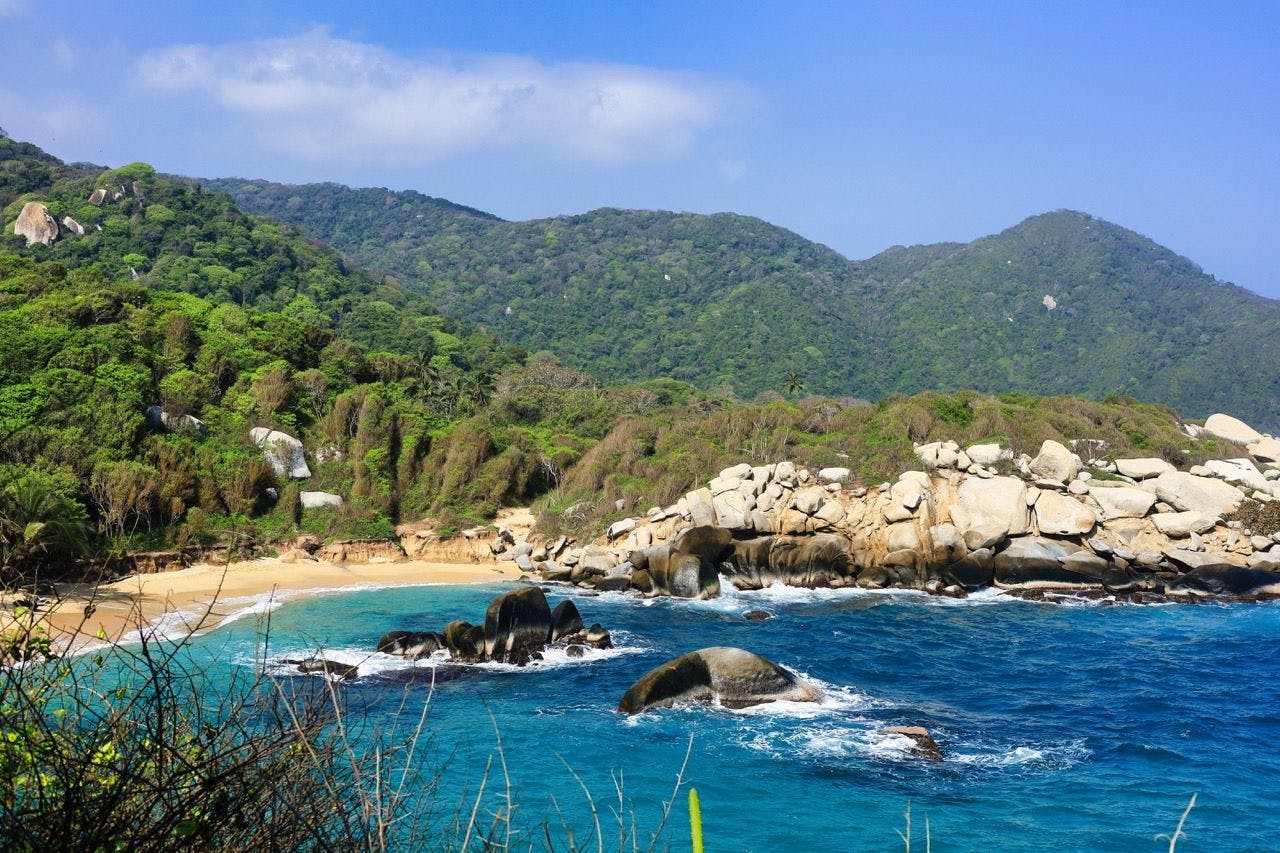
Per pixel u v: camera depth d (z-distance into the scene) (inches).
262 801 200.8
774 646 1332.4
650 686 999.6
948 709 1039.0
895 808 765.9
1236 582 1726.1
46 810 183.8
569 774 803.4
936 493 1887.3
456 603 1609.3
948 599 1721.2
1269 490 1958.7
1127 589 1744.6
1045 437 2096.5
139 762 194.9
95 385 1883.6
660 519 1921.8
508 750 856.3
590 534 1966.0
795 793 789.9
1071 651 1318.9
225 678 833.5
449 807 633.6
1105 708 1048.8
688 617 1546.5
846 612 1595.7
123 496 1678.2
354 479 2103.8
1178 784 826.2
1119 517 1846.7
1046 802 783.7
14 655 215.9
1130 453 2092.8
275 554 1849.2
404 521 2089.1
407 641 1205.1
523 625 1249.4
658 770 829.2
